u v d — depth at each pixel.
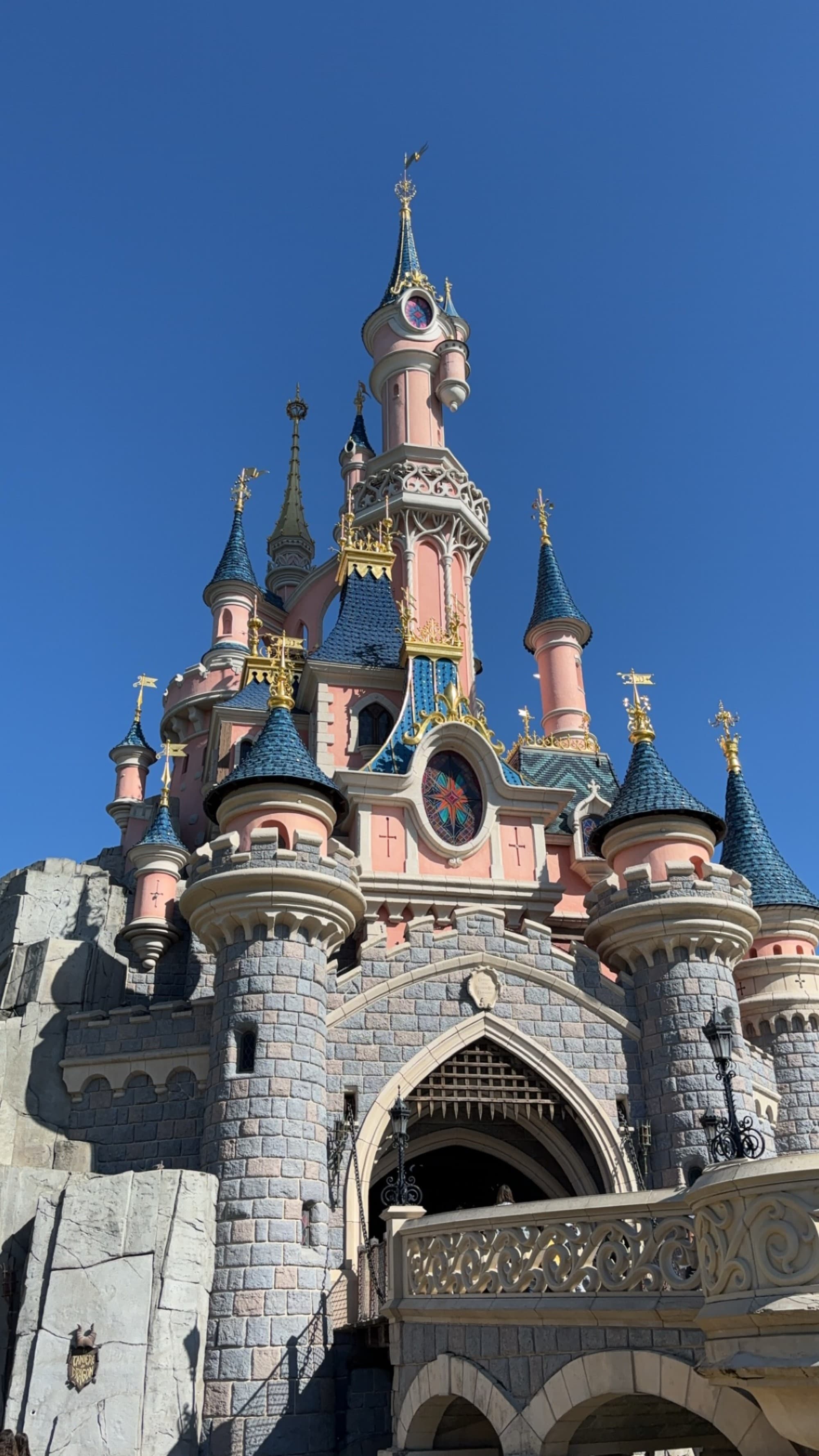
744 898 27.14
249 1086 22.73
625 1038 26.22
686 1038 25.56
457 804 33.06
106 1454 18.84
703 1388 11.48
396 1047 24.73
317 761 35.78
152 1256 20.59
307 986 23.98
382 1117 23.94
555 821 38.06
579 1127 25.61
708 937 26.33
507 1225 14.77
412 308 48.75
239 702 40.84
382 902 30.94
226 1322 20.80
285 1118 22.48
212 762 41.72
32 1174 22.08
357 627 39.03
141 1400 19.33
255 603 52.50
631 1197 12.73
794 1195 9.71
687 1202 11.32
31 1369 19.39
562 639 47.59
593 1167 26.12
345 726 36.59
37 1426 18.95
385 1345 19.52
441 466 44.78
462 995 25.64
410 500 43.12
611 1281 12.77
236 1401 20.19
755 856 34.31
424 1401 15.99
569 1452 14.06
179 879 38.50
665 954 26.53
